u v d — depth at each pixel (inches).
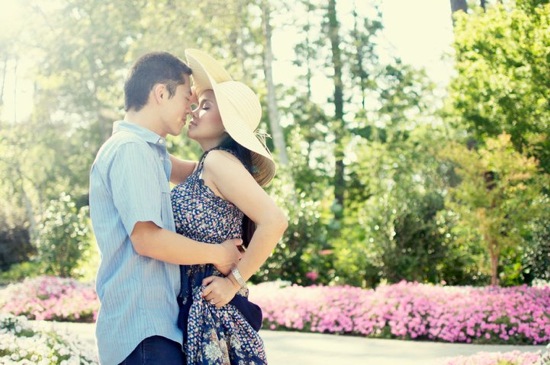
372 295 425.1
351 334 405.1
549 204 523.5
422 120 968.9
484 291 426.3
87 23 1090.7
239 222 126.0
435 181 783.7
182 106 122.9
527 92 499.5
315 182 1039.6
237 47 987.3
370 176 958.4
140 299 115.3
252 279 584.4
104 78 1155.9
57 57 1146.7
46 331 273.7
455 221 552.4
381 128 1106.7
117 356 115.4
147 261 116.3
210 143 130.4
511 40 494.6
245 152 127.7
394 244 542.9
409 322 385.4
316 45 1176.2
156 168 117.5
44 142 1365.7
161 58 122.0
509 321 366.3
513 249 528.4
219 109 121.6
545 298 398.6
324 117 1198.3
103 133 1258.6
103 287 116.4
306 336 394.0
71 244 676.7
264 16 938.7
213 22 925.2
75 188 1365.7
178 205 121.6
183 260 115.1
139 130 119.8
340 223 814.5
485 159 509.4
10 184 1365.7
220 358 117.7
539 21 480.7
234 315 121.0
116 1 1013.2
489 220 492.1
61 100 1373.0
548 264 522.3
